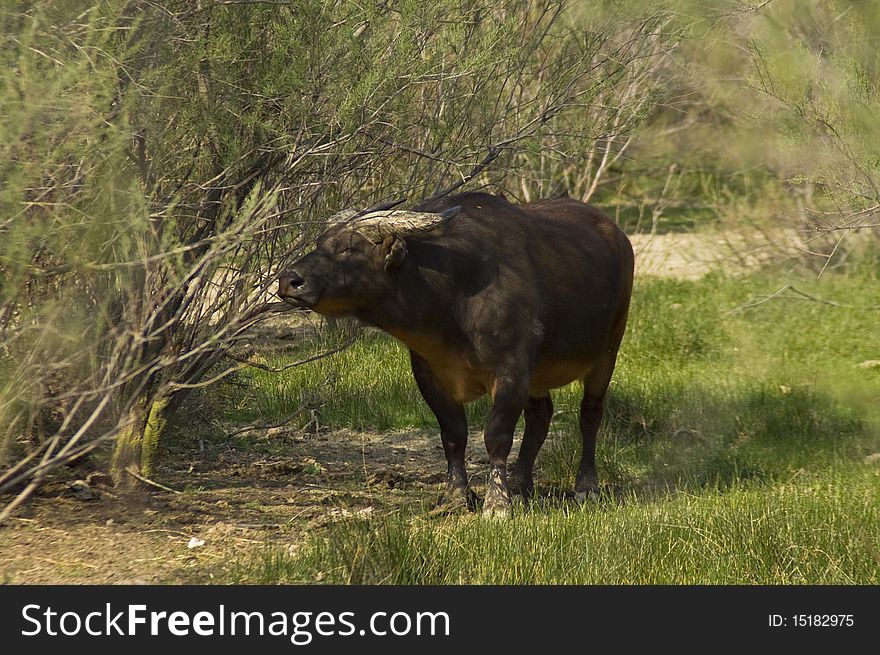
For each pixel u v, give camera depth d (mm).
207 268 23438
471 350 24094
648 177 68312
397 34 24797
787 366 39344
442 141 26109
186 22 23656
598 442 31094
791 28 34281
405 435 32562
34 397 21156
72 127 20266
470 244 23969
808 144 33406
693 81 36875
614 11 28312
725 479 28156
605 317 26641
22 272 19625
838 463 29094
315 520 24156
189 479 27047
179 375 24359
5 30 20141
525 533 22359
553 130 29734
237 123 24016
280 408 33562
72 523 23297
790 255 53875
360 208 26688
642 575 20812
